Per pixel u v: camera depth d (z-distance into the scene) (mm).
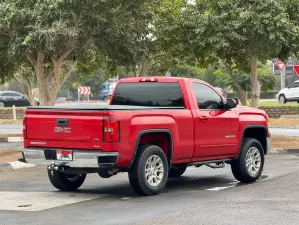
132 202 9914
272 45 19547
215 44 19594
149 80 11812
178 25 20641
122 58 19891
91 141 10062
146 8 19766
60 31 16953
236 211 8867
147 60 24047
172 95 11555
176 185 12086
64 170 10555
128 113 10125
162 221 8219
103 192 11188
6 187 11961
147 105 11773
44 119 10594
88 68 24531
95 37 18984
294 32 19594
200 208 9148
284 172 13594
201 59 22203
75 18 17391
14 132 27375
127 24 19219
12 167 15070
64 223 8234
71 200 10234
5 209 9383
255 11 19203
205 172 14203
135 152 10195
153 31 21234
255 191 10961
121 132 9961
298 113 40750
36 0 17219
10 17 16938
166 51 22703
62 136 10383
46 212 9094
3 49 19938
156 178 10648
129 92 11992
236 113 12312
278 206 9234
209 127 11633
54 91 19672
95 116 10039
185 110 11227
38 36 17109
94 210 9195
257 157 12617
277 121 34750
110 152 9914
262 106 40938
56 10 16906
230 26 19344
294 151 18547
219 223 8039
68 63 23141
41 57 19391
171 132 10820
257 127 12852
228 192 10922
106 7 18516
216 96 12078
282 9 19078
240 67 22516
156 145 10945
